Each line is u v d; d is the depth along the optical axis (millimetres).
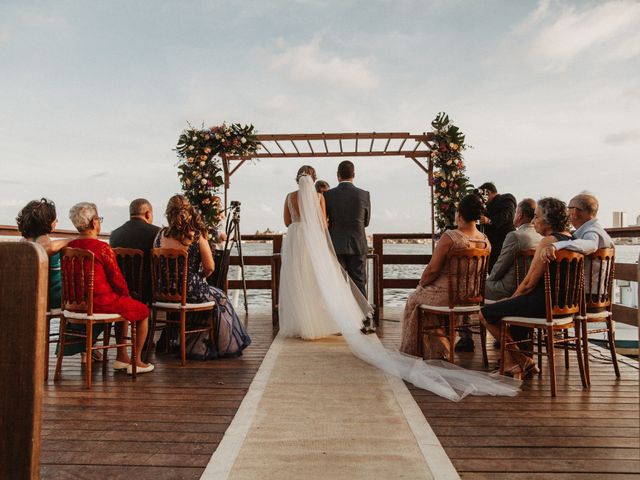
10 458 1019
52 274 3543
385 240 7543
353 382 3279
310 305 4836
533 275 3152
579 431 2408
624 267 4621
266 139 6812
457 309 3652
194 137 6734
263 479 1876
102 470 1983
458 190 6668
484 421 2553
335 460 2049
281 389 3111
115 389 3156
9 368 1024
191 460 2078
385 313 6730
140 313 3434
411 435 2330
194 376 3486
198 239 3982
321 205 5195
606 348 4930
